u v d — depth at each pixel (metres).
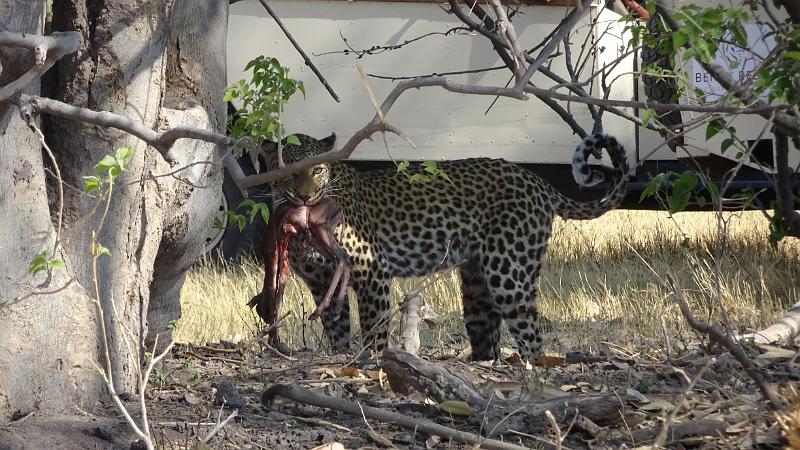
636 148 17.30
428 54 17.33
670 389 8.80
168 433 7.39
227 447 7.21
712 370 9.41
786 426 6.63
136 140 8.25
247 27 17.38
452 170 13.16
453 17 17.20
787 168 10.09
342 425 7.89
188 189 9.19
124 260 8.30
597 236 20.48
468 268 13.12
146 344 10.05
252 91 7.91
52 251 7.48
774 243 10.82
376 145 17.41
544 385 8.84
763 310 13.17
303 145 11.93
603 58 16.69
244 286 15.81
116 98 8.26
